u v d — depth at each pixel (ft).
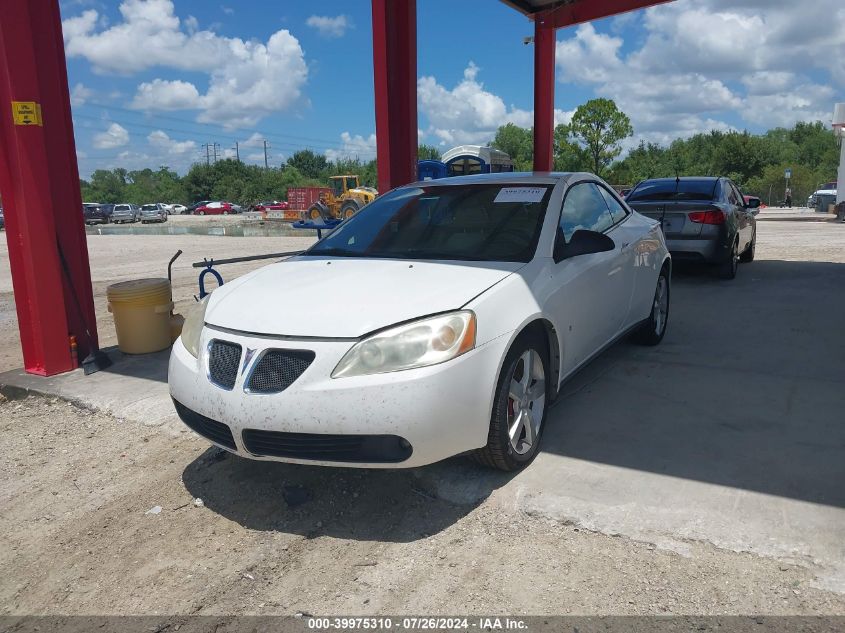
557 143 174.60
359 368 9.27
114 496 11.50
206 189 337.72
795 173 191.31
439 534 9.69
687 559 8.70
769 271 33.22
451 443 9.59
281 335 9.68
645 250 17.10
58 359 17.99
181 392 10.57
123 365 18.65
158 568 9.33
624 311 15.93
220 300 11.29
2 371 20.25
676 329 20.88
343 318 9.68
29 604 8.71
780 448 11.68
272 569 9.14
